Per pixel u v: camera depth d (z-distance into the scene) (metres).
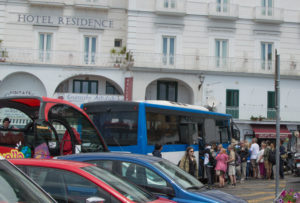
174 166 9.01
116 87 30.33
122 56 29.84
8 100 12.30
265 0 32.03
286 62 32.03
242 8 31.64
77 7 30.14
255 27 31.78
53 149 12.06
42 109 11.90
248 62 31.38
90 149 13.56
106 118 15.37
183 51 30.77
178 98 31.14
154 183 8.03
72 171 6.25
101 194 5.96
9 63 28.16
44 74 28.64
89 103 15.78
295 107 31.94
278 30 32.03
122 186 6.45
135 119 15.01
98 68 29.20
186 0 30.73
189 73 30.22
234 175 18.14
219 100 30.61
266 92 31.39
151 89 30.75
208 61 30.78
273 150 21.25
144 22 30.36
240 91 31.02
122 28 30.89
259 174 21.89
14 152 11.88
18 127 12.23
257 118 30.94
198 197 7.75
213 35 31.19
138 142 14.77
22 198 4.48
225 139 21.34
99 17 30.55
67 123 12.88
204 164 17.61
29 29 29.62
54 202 4.77
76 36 30.20
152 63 29.95
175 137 16.58
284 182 19.75
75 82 29.89
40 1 29.44
